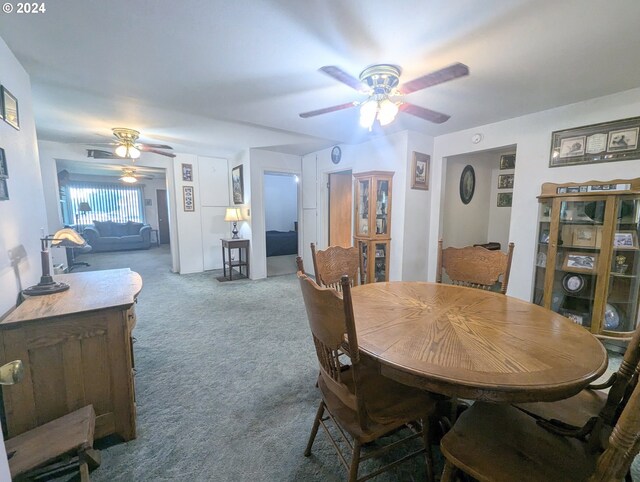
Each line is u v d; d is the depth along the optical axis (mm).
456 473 1040
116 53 1784
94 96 2467
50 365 1367
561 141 2672
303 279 1128
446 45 1677
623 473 694
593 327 2438
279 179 9023
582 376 896
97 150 4785
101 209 9031
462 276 2170
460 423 1072
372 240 3699
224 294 4195
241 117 3027
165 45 1701
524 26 1497
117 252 8156
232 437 1552
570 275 2617
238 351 2500
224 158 5789
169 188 5438
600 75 2043
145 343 2646
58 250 4918
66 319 1375
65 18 1447
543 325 1272
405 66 1909
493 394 867
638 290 2336
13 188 1644
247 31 1557
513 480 846
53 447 1169
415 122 3172
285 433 1581
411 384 974
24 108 1896
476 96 2424
